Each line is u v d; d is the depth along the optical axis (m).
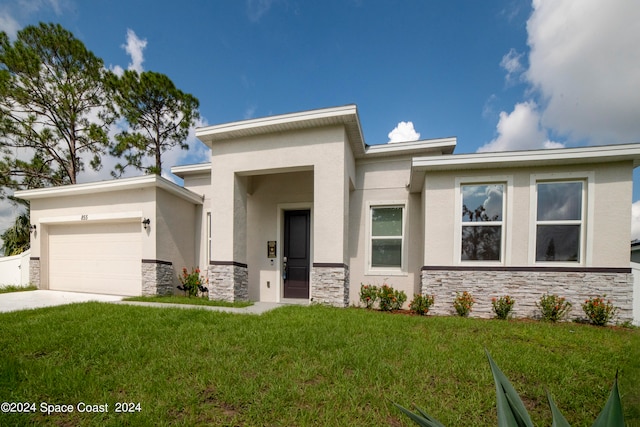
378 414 2.21
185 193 8.39
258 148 6.78
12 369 2.82
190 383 2.63
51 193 8.59
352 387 2.54
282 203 8.19
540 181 5.69
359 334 3.99
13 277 9.77
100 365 2.99
